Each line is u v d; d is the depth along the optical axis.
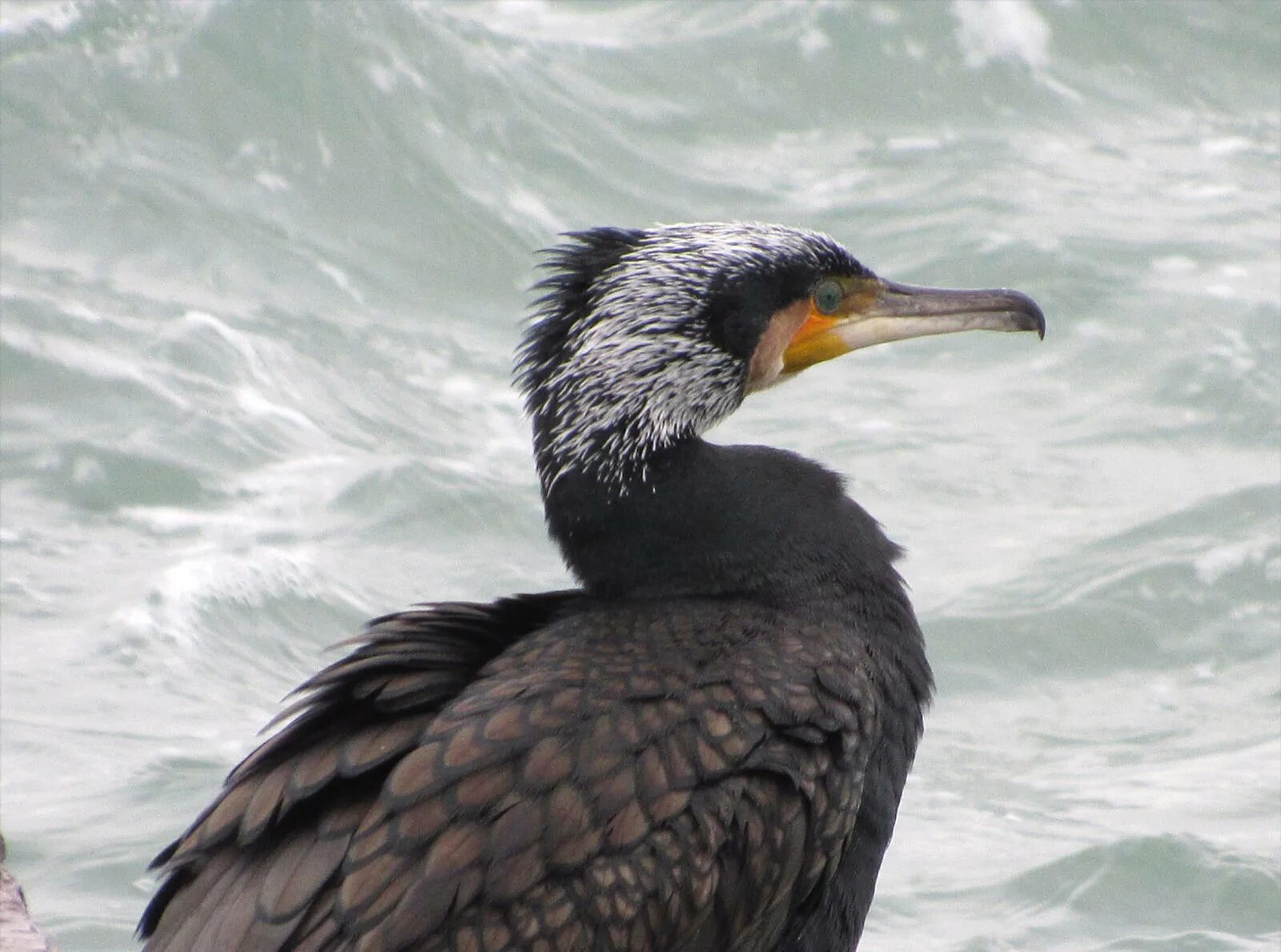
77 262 20.69
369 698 8.10
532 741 7.89
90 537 17.16
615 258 9.34
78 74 22.52
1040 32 25.81
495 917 7.59
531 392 9.34
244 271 21.03
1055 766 15.17
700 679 8.30
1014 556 17.66
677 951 8.00
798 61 25.03
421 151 22.69
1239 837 13.94
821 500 9.23
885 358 21.02
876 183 23.52
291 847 7.70
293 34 23.12
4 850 8.55
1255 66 26.23
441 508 17.92
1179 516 18.11
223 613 16.22
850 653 8.75
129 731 14.54
